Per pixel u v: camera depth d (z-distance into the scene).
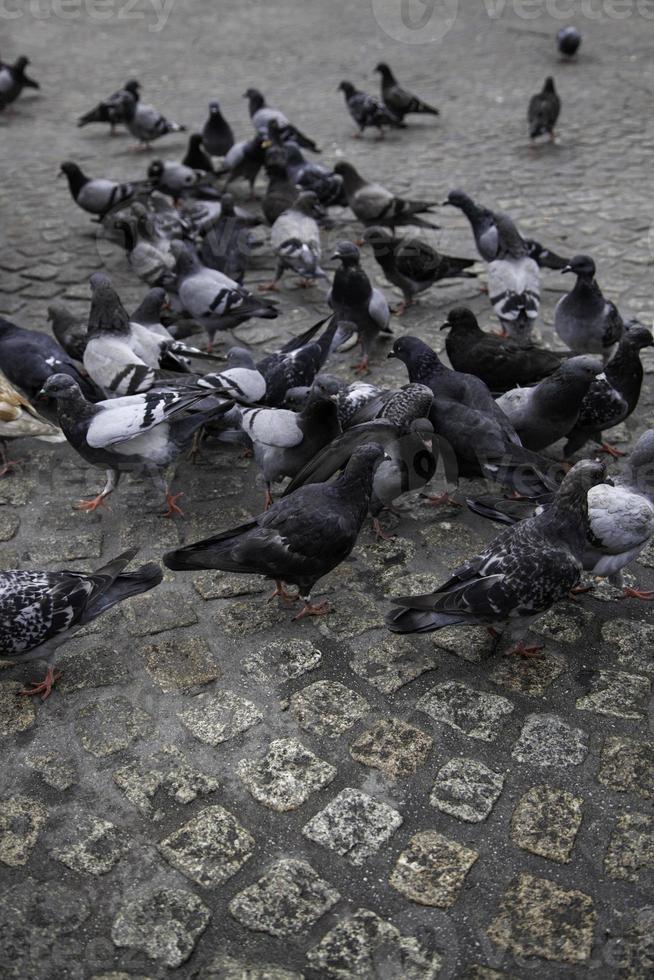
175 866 1.38
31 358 2.19
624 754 1.50
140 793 1.46
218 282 2.41
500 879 1.37
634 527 1.64
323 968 1.29
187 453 2.12
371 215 3.08
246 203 3.71
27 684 1.61
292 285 2.89
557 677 1.61
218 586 1.78
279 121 4.05
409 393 1.87
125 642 1.67
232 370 1.97
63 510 1.96
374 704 1.58
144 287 2.86
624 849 1.39
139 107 4.16
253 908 1.34
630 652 1.65
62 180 3.81
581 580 1.78
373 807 1.44
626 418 2.08
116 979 1.28
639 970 1.28
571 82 4.88
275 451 1.88
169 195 3.61
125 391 2.02
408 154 3.99
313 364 2.11
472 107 4.60
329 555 1.64
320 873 1.38
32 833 1.42
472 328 2.15
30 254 3.06
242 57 5.80
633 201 3.31
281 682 1.61
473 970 1.29
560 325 2.28
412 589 1.77
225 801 1.45
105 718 1.56
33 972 1.29
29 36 6.44
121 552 1.86
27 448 2.13
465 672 1.62
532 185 3.53
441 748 1.51
